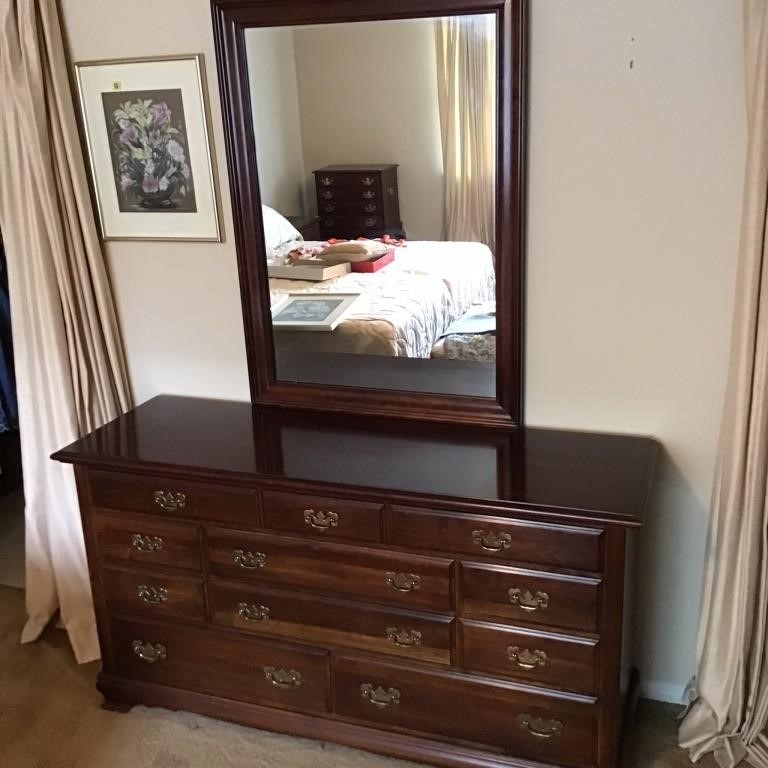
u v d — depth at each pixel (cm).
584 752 210
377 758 230
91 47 241
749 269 191
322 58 218
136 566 238
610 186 208
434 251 224
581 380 226
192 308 258
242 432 238
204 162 240
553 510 191
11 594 312
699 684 229
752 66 181
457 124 212
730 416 205
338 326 239
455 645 212
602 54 199
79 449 233
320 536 215
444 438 228
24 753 239
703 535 229
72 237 253
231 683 240
